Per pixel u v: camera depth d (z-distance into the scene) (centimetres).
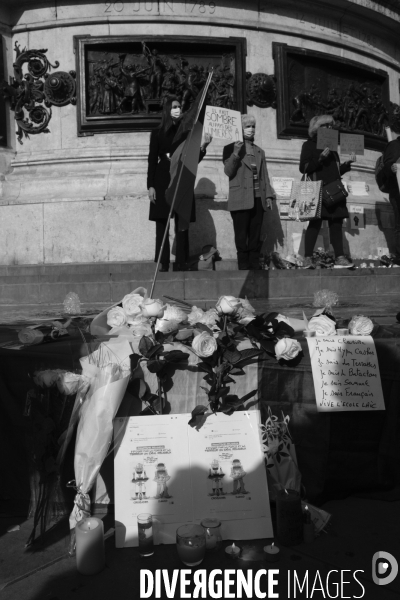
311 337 273
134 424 248
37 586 204
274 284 729
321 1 1077
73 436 254
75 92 985
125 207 930
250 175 779
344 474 270
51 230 938
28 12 993
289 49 1050
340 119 1141
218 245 967
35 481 255
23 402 267
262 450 251
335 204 848
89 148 983
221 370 254
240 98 1014
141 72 977
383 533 238
